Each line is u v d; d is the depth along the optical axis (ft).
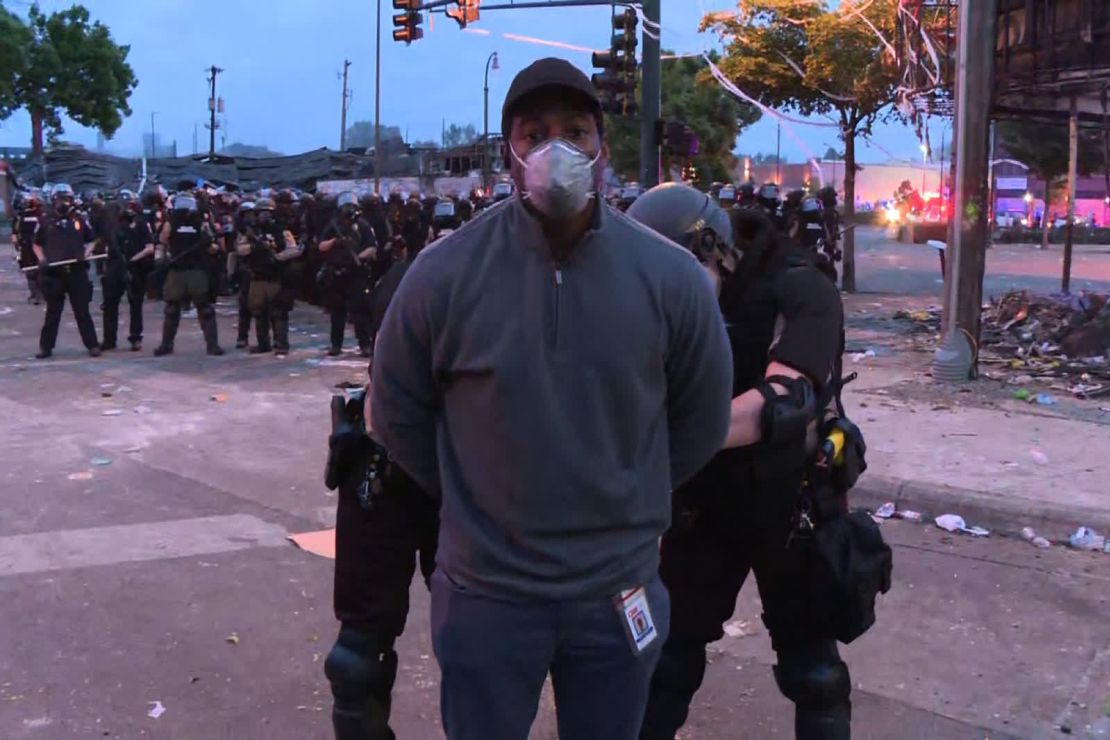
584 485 6.60
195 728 12.46
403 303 6.77
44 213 43.50
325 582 17.35
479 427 6.63
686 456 7.30
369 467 8.95
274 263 40.86
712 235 8.95
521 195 6.56
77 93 169.89
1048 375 33.76
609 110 56.44
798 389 8.36
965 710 12.90
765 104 68.39
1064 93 39.04
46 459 25.38
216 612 16.02
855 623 8.96
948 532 20.03
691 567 9.75
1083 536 19.01
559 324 6.46
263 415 30.53
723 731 12.40
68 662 14.21
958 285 32.81
